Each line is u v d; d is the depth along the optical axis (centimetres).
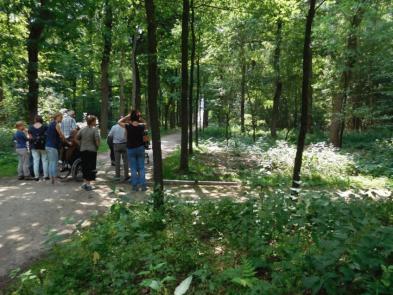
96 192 962
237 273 344
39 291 397
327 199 495
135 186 964
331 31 1762
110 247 485
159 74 3112
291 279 365
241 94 2530
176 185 1089
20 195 927
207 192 986
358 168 1391
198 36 1669
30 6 1822
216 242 522
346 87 1905
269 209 511
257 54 2289
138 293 395
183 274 428
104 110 2639
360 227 387
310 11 732
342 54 1816
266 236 489
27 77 2066
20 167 1151
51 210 789
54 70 2283
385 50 1797
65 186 1041
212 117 4566
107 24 1905
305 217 471
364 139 2225
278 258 443
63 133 1180
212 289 367
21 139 1144
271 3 1155
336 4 1631
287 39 2188
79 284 425
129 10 1122
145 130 980
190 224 584
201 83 2847
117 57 2553
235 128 3453
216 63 2341
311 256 356
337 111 1988
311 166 1299
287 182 1045
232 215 596
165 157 1636
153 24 692
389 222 509
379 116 1998
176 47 1808
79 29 1970
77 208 805
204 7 1441
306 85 732
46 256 536
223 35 2022
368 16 1641
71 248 491
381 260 332
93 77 3678
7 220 718
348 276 326
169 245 504
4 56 1973
